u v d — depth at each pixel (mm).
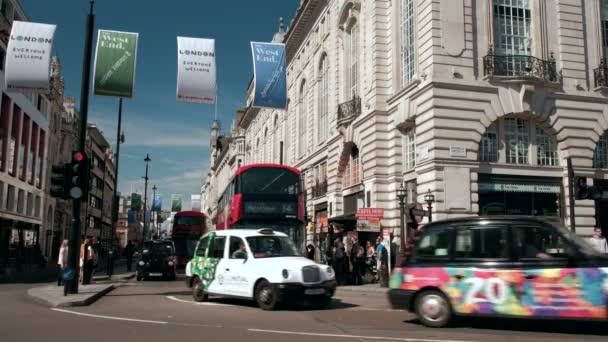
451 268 9609
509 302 9078
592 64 23953
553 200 22891
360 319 10742
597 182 23188
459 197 21438
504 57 22797
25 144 44188
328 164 35000
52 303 13266
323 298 12555
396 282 10188
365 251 26062
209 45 18484
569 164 15898
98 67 17156
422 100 22766
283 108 21594
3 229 38438
